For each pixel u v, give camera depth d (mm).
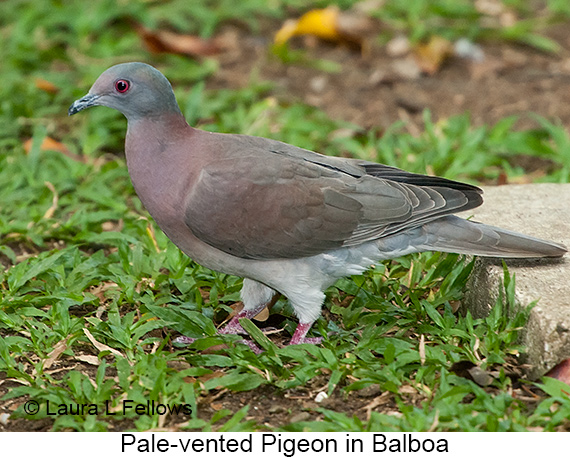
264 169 9031
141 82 9016
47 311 9844
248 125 14188
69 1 17875
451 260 10047
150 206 9242
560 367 8320
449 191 9289
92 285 10273
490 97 15523
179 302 9906
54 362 8938
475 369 8375
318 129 14039
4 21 17469
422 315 9555
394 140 14156
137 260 10367
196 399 8281
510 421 7641
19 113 14266
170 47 16234
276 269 9172
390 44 16969
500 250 9195
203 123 14492
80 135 13969
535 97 15469
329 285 9445
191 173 9039
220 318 10117
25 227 11586
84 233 11328
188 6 17406
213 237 9039
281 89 15711
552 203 10945
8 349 8922
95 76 15227
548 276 9242
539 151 13547
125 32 17094
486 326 9102
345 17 17062
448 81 16094
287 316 10016
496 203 10977
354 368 8555
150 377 8375
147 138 9117
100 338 9172
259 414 8234
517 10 18266
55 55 15992
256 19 18156
